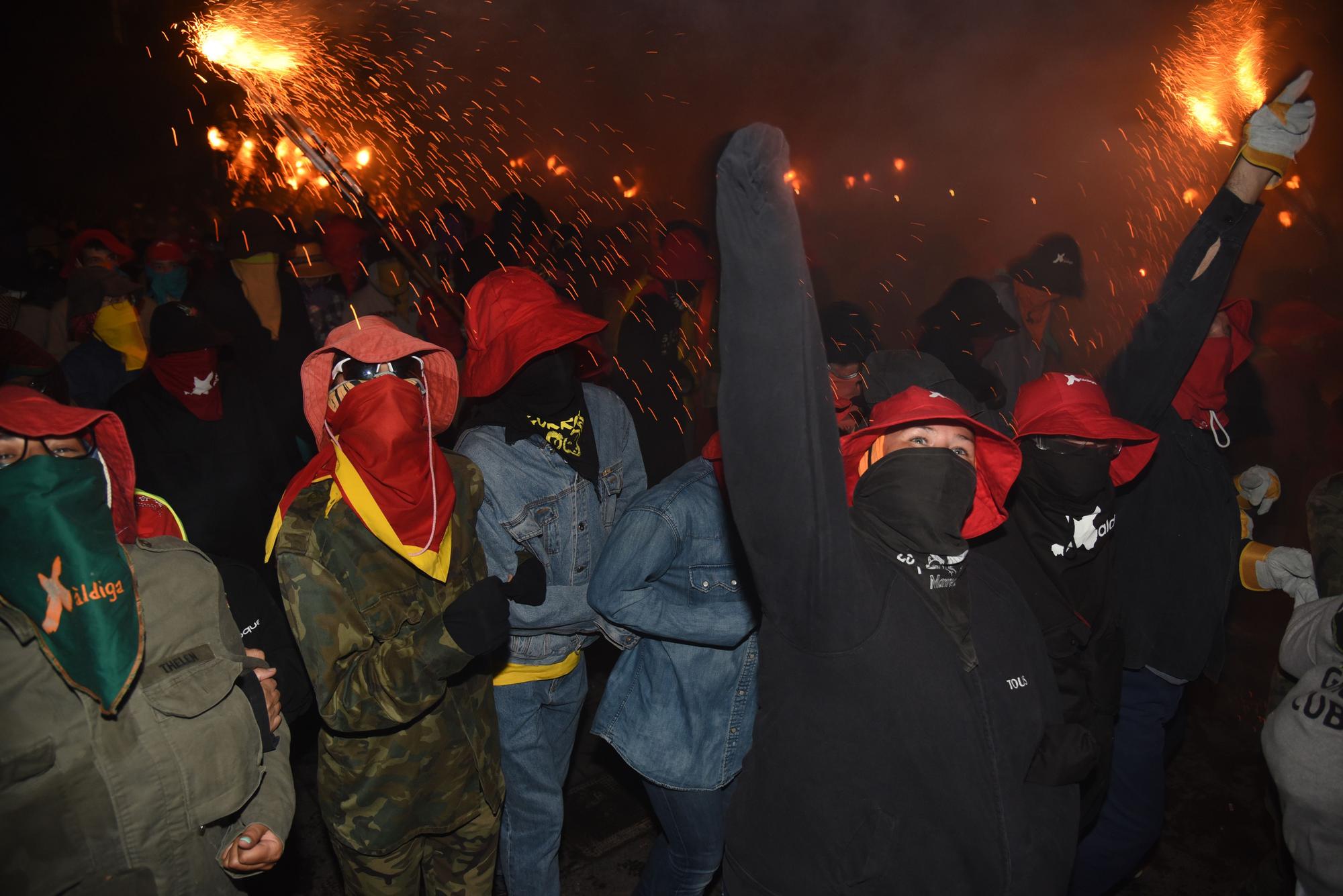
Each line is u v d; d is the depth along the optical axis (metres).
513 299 2.80
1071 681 2.50
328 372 2.48
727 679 2.71
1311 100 2.65
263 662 2.11
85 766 1.76
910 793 1.83
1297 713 2.38
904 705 1.81
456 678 2.47
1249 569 3.13
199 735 1.89
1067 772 1.92
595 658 5.03
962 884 1.85
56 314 5.52
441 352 2.60
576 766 4.22
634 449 3.12
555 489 2.82
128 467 1.91
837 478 1.69
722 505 2.63
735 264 1.50
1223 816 4.02
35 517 1.67
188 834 1.88
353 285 5.97
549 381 2.78
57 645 1.70
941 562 1.89
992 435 2.06
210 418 3.74
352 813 2.38
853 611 1.77
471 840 2.62
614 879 3.56
